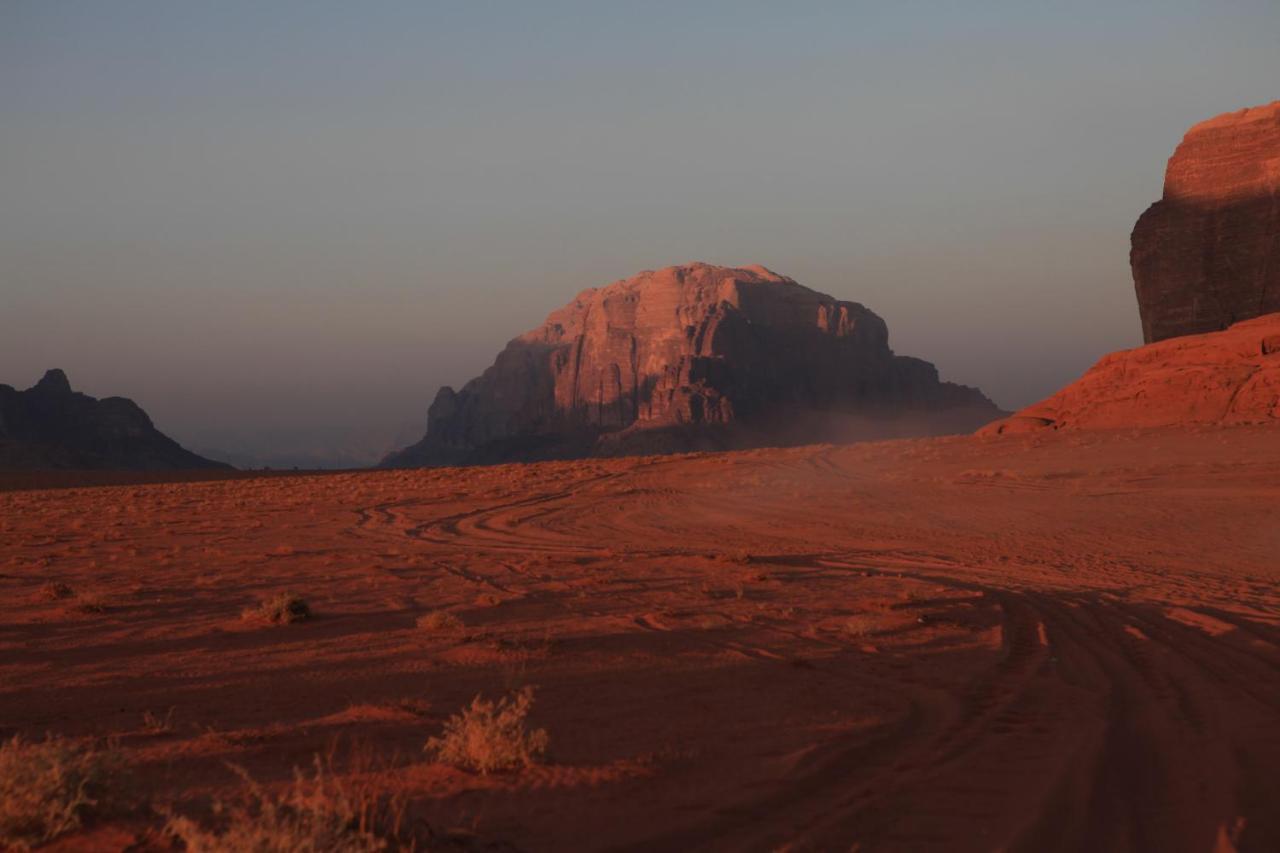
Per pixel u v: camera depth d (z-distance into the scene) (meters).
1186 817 6.57
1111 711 10.34
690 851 5.87
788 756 8.27
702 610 18.61
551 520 46.00
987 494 46.91
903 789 7.30
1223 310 112.81
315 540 37.75
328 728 9.34
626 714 10.17
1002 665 13.41
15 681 12.19
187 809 5.65
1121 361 80.00
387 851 5.11
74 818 5.20
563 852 5.75
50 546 36.19
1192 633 15.65
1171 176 118.88
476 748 7.70
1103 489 45.56
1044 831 6.26
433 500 57.91
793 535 36.84
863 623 15.96
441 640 15.16
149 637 15.66
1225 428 61.09
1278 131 112.50
